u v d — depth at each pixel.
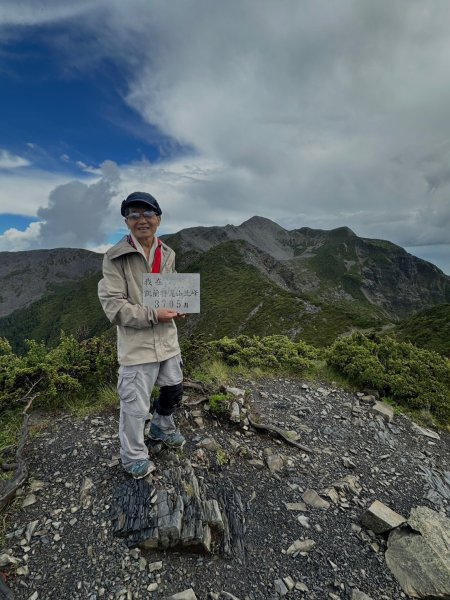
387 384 3.88
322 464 2.58
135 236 1.84
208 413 2.85
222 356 4.36
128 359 1.85
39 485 2.02
